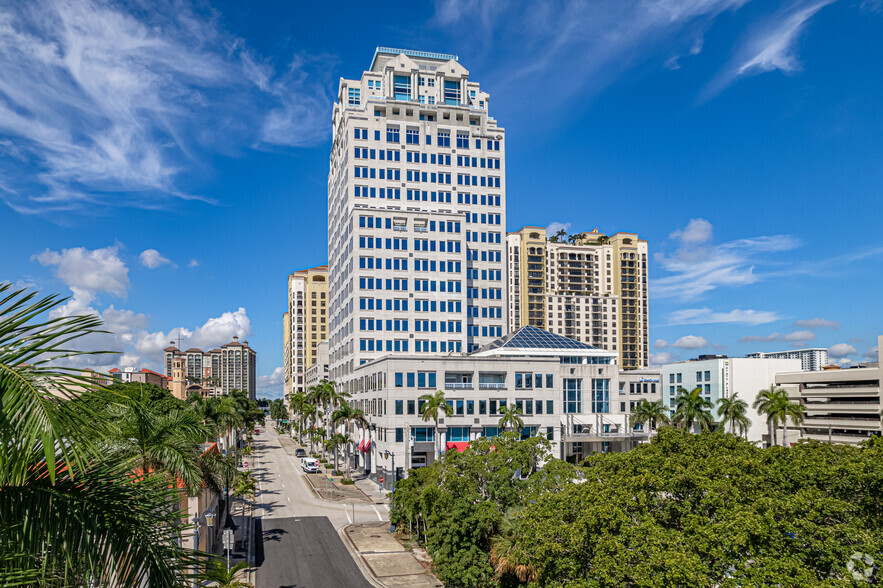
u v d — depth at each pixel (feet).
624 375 364.38
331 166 458.91
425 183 379.55
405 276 351.25
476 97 482.69
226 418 215.31
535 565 98.43
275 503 232.73
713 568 75.51
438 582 138.62
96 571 29.68
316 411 416.87
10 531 27.68
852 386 291.38
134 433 77.77
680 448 108.88
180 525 35.24
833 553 71.51
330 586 136.36
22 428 24.70
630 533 80.84
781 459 94.79
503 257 385.09
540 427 288.51
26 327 26.73
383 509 222.48
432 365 278.05
